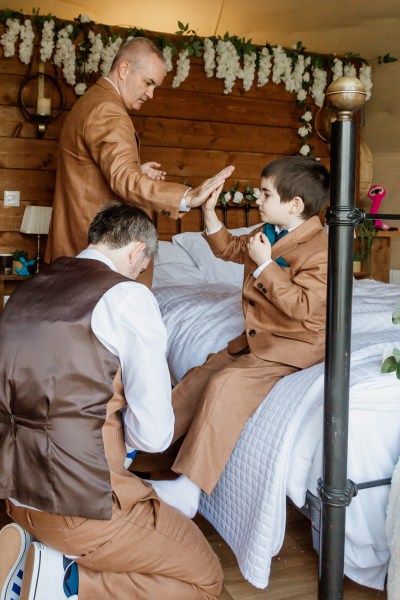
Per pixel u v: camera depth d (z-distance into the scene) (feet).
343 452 4.84
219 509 6.10
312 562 6.25
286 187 6.31
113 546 4.65
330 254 4.74
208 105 13.65
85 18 12.30
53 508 4.32
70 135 7.73
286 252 6.27
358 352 5.89
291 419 5.44
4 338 4.45
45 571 4.52
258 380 5.94
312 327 6.10
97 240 4.99
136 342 4.40
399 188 15.14
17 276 11.94
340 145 4.62
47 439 4.31
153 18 12.91
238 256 7.18
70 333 4.32
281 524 5.42
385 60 14.58
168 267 11.76
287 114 14.34
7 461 4.41
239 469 5.81
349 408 5.29
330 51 14.61
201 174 13.75
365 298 9.95
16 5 12.12
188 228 13.70
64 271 4.76
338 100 4.51
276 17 13.16
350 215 4.65
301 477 5.53
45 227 12.09
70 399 4.30
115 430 4.65
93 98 7.64
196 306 8.98
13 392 4.36
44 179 12.60
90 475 4.36
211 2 12.43
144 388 4.45
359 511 5.40
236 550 5.70
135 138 7.71
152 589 4.94
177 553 4.98
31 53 12.14
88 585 4.73
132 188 6.99
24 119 12.37
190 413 6.41
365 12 13.16
